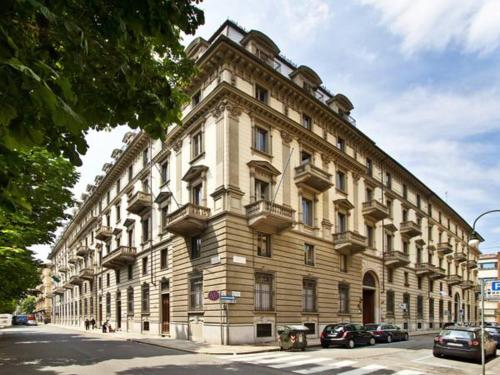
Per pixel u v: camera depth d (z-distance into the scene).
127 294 35.91
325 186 28.84
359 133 34.56
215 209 23.84
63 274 72.25
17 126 3.12
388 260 36.84
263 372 13.42
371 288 35.06
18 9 3.32
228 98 24.12
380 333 26.78
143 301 32.38
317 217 28.91
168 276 28.39
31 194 5.65
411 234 42.91
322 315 27.80
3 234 16.42
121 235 39.12
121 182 41.03
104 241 44.69
